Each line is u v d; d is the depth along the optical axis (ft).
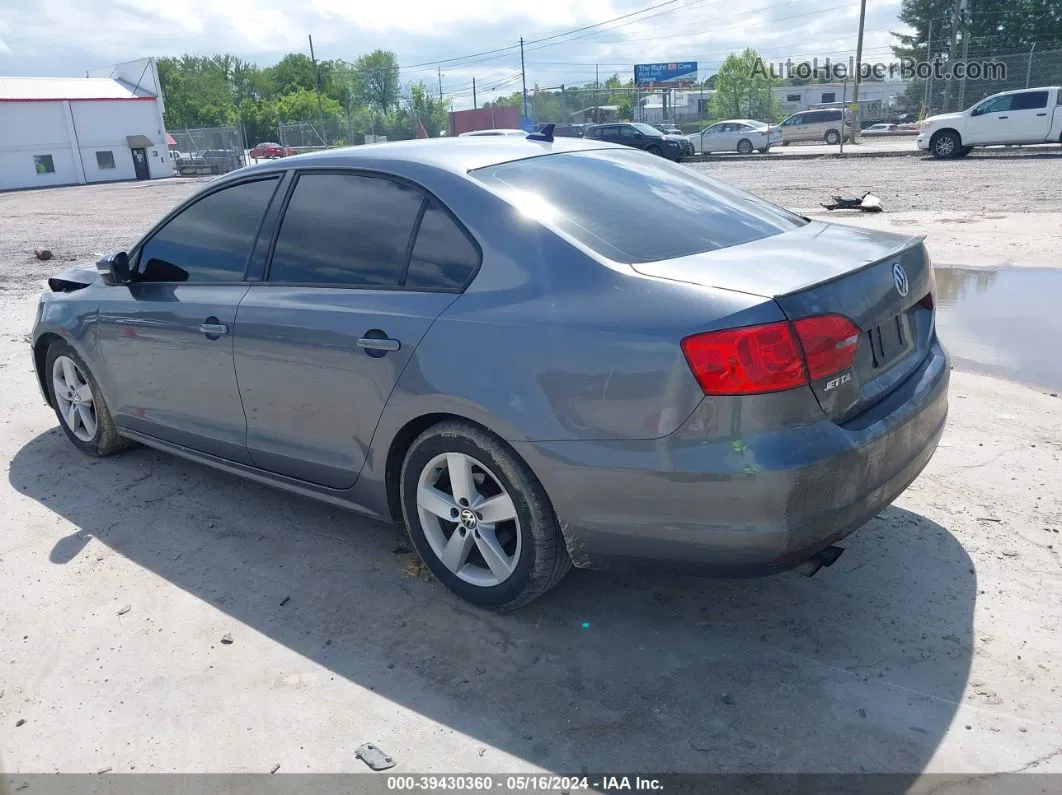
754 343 7.95
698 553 8.59
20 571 11.93
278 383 11.49
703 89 191.21
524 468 9.41
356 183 11.21
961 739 8.14
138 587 11.43
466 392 9.41
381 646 9.96
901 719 8.43
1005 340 21.56
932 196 50.14
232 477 14.89
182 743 8.53
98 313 14.28
